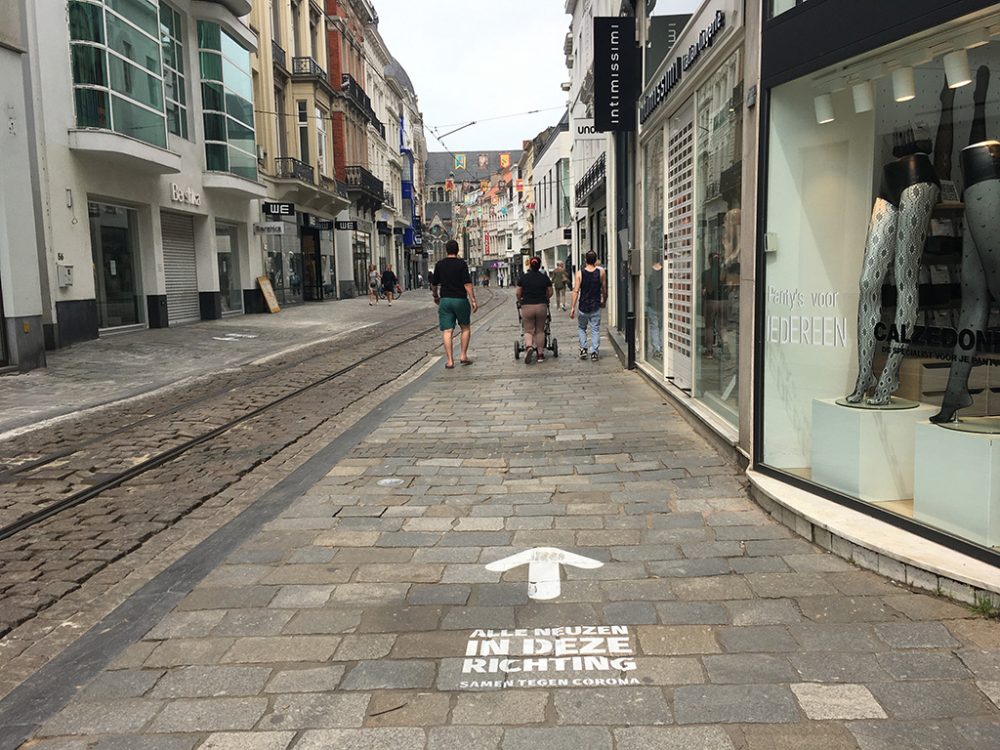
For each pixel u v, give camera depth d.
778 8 4.48
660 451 5.93
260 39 27.02
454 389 9.27
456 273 11.20
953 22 3.38
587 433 6.62
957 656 2.81
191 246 21.50
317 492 5.18
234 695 2.73
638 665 2.85
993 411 3.67
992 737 2.36
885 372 4.12
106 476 5.83
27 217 11.41
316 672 2.87
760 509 4.54
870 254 4.17
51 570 4.04
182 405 8.84
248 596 3.55
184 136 20.31
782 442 4.74
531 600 3.42
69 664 3.00
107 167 16.22
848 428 4.09
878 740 2.36
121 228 17.70
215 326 19.84
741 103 5.39
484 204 113.69
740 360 5.24
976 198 3.63
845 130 4.36
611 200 16.66
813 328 4.57
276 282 28.41
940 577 3.26
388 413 7.88
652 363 9.59
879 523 3.83
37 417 8.16
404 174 64.69
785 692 2.63
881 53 3.85
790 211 4.59
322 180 32.66
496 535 4.25
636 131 10.05
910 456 3.97
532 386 9.29
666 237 8.43
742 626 3.11
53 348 14.02
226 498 5.29
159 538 4.54
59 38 14.52
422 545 4.13
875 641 2.94
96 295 16.59
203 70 21.06
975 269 3.67
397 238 59.78
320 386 10.17
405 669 2.87
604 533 4.22
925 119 3.90
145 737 2.50
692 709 2.56
